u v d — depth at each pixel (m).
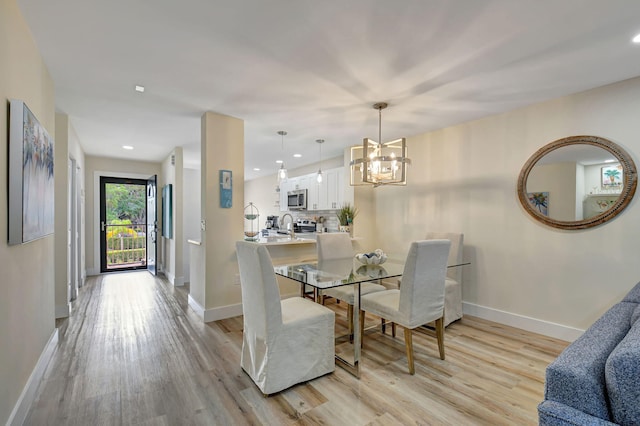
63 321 3.34
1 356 1.47
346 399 1.97
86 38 1.94
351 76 2.45
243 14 1.70
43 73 2.22
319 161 6.38
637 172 2.48
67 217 3.50
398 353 2.63
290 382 2.07
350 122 3.65
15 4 1.60
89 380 2.16
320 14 1.70
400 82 2.55
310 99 2.93
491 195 3.41
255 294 2.06
